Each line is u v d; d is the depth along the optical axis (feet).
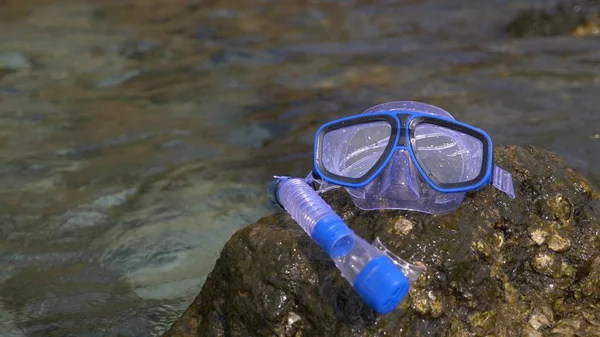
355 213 3.03
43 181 4.74
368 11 8.23
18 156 5.00
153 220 4.37
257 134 5.31
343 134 3.00
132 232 4.28
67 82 6.25
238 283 2.93
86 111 5.70
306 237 2.94
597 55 6.68
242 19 7.93
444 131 2.96
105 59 6.75
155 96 5.98
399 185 2.92
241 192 4.63
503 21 7.73
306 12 8.18
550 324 3.06
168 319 3.64
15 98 5.91
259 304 2.86
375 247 2.74
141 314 3.67
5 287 3.88
